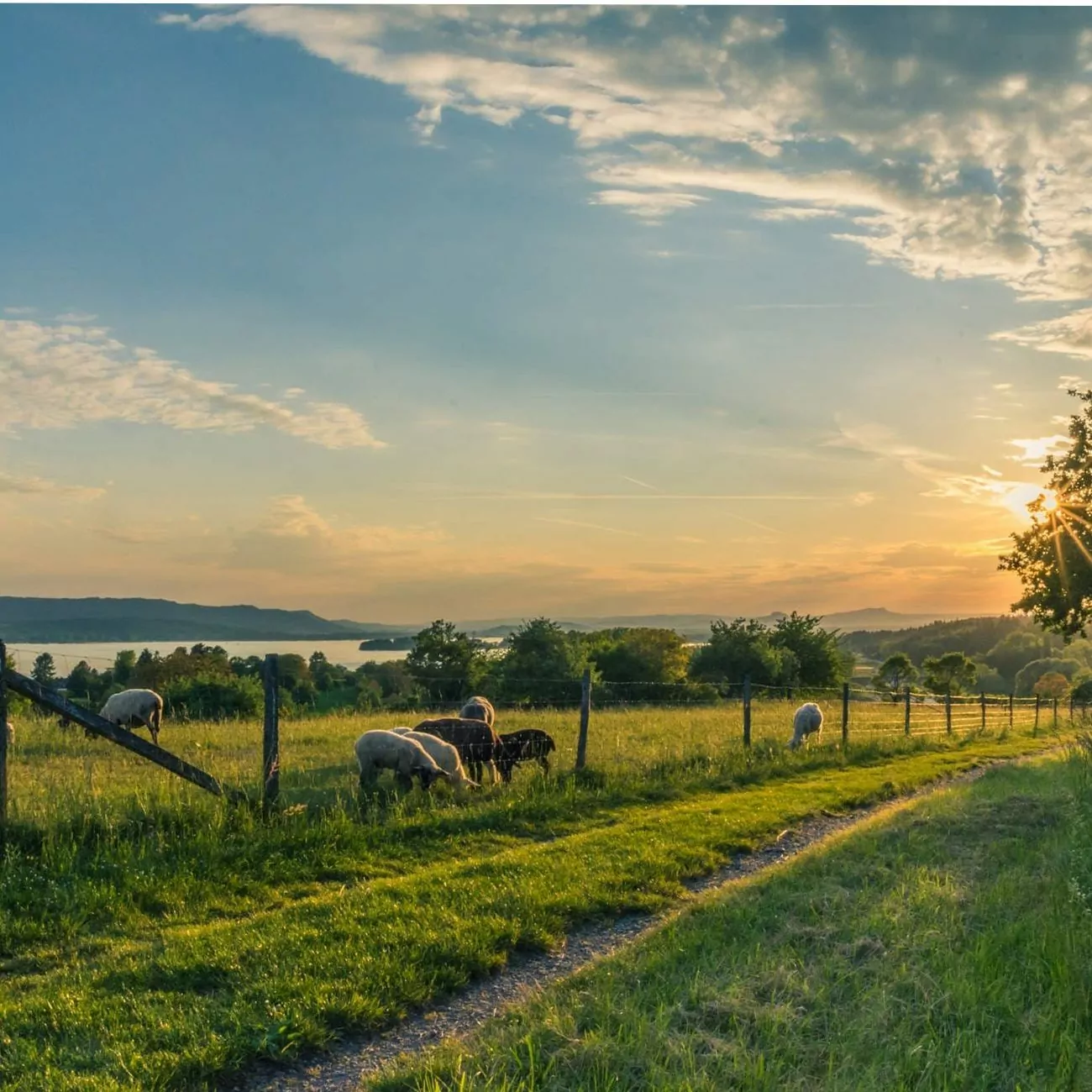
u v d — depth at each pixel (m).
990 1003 5.95
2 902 8.35
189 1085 5.46
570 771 15.69
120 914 8.43
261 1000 6.45
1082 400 25.59
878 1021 5.71
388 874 10.26
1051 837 10.89
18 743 18.36
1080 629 26.61
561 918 8.52
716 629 70.00
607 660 61.94
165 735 20.84
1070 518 25.48
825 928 7.66
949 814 12.81
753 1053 5.36
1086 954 6.65
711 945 7.42
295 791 13.66
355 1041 6.18
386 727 23.12
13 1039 5.84
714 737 22.91
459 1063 5.36
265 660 11.70
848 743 23.42
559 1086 5.11
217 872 9.61
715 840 11.95
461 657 53.41
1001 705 45.72
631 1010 5.98
